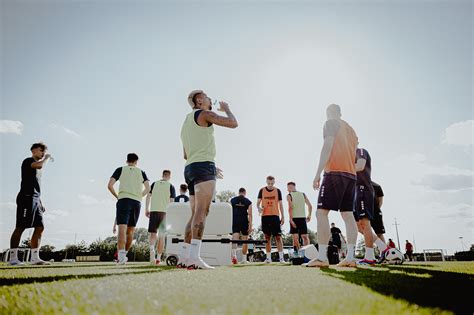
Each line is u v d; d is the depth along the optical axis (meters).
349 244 3.53
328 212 3.60
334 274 2.15
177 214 5.68
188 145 3.50
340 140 3.65
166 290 1.27
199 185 3.32
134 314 0.85
